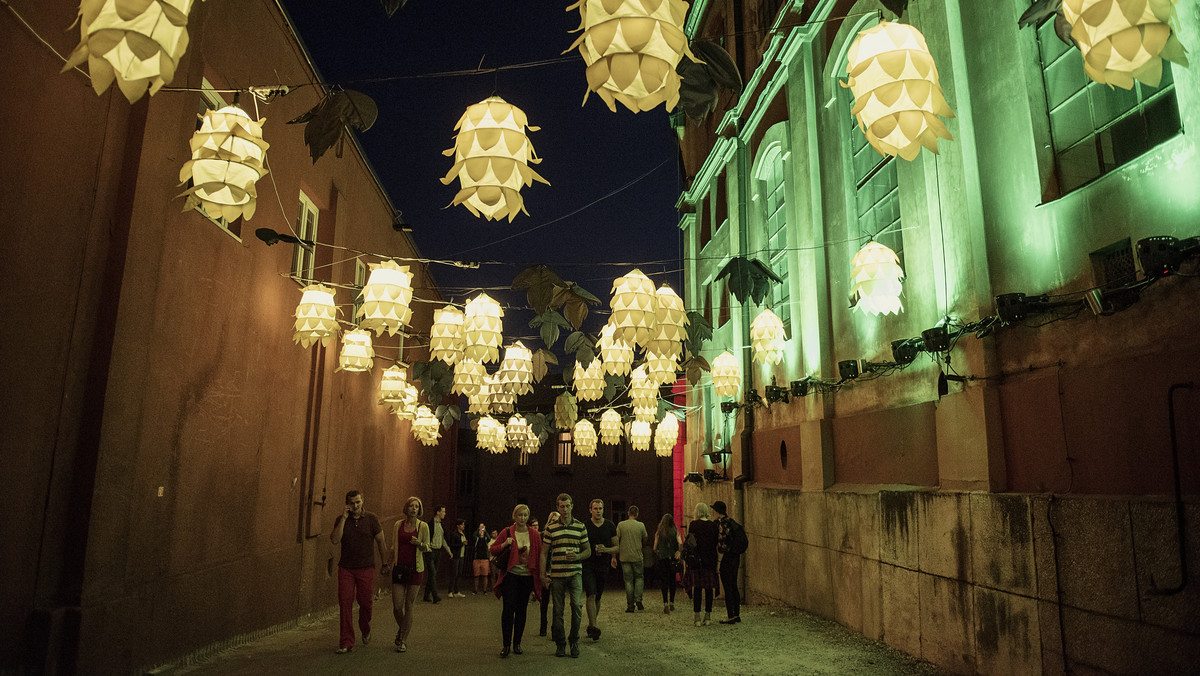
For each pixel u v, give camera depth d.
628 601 11.84
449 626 10.21
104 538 5.66
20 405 4.92
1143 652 4.67
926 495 7.29
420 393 18.38
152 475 6.41
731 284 7.14
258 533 8.86
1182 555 4.39
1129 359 5.08
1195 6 4.73
